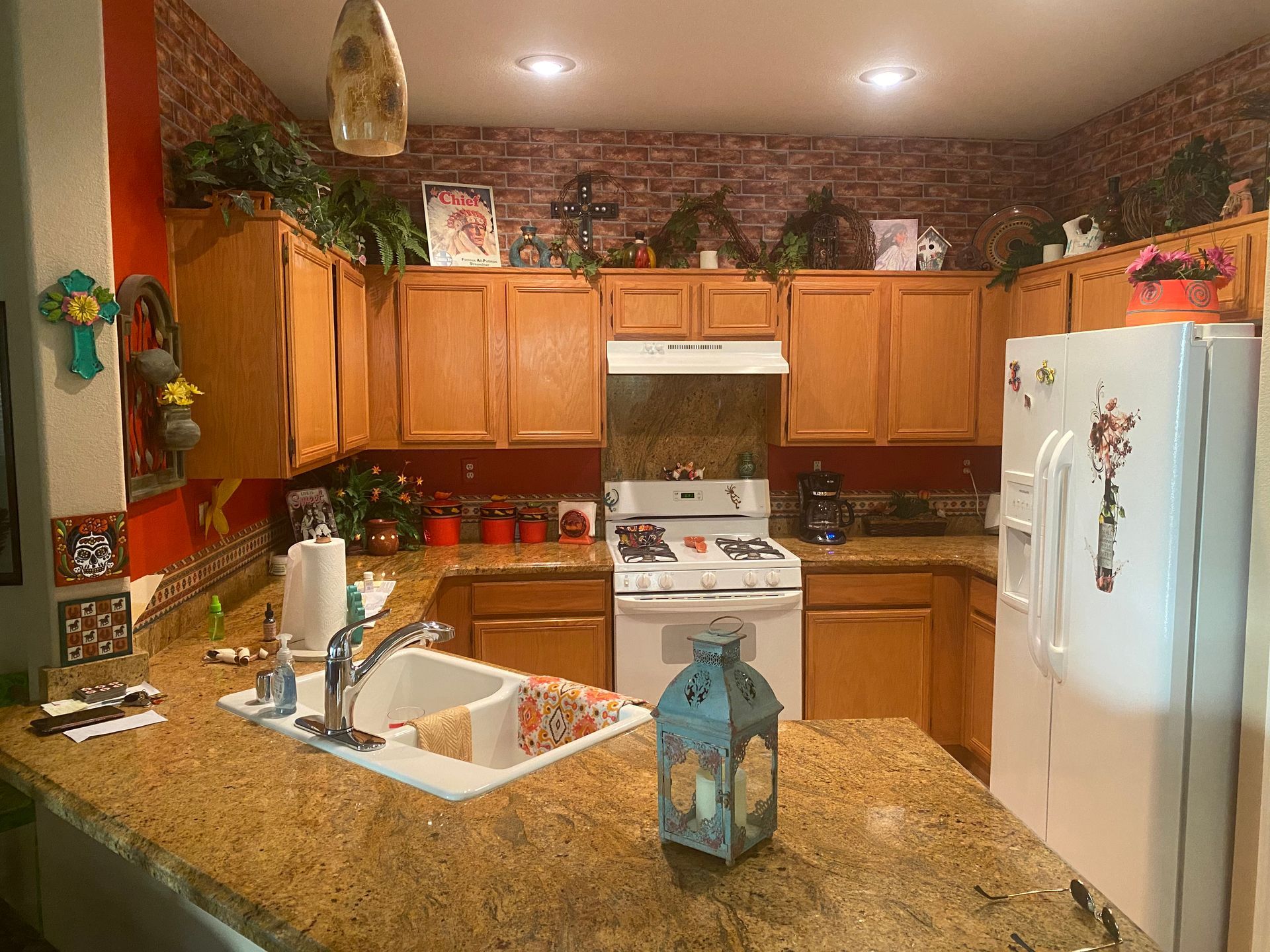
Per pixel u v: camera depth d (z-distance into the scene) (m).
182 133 2.71
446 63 3.31
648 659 3.77
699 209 4.16
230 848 1.35
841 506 4.27
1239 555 2.23
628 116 3.99
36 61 1.97
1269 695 2.13
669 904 1.20
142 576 2.40
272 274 2.59
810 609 3.90
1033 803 2.82
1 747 1.79
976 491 4.53
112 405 2.11
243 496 3.25
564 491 4.39
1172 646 2.22
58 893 1.97
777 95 3.69
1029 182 4.42
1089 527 2.51
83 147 2.03
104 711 1.97
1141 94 3.69
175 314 2.61
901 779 1.62
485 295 3.96
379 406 3.96
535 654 3.81
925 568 3.91
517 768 1.64
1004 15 2.89
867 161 4.34
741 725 1.27
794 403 4.10
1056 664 2.63
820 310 4.07
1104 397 2.45
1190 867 2.28
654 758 1.70
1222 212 2.86
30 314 2.01
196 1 2.76
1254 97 2.86
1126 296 3.25
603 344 4.03
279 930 1.15
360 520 3.94
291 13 2.86
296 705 1.98
